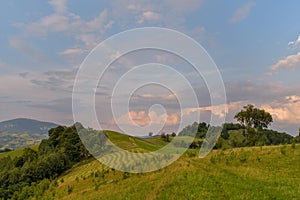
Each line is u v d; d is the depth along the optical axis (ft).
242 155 123.95
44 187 199.21
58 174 294.05
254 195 77.92
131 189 101.09
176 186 89.10
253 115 273.33
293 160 110.52
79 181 168.25
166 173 108.06
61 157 303.07
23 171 304.09
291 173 98.22
